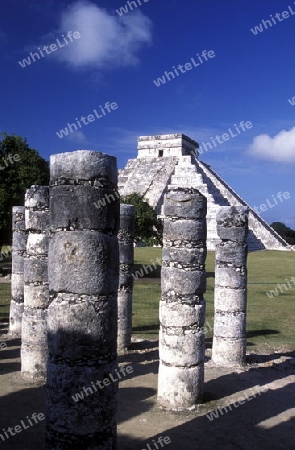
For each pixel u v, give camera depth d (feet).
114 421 22.85
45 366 37.55
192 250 33.68
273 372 41.60
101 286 22.43
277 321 64.39
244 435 28.55
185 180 224.53
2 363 42.14
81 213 22.44
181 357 32.78
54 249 22.85
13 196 83.51
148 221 97.96
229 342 43.60
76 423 21.75
